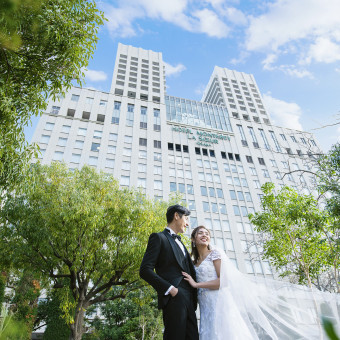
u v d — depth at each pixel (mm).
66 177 13000
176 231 3479
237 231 36844
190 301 2859
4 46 1766
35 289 15523
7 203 10242
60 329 16188
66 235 10852
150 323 19062
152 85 54250
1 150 4730
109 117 43062
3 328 1117
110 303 23000
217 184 41594
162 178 38500
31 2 1698
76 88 45094
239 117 54938
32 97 5426
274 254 13727
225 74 67438
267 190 14070
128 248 10852
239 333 2910
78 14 5336
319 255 12094
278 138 53062
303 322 2809
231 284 3246
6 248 10250
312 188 10797
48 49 4945
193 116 52062
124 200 12828
